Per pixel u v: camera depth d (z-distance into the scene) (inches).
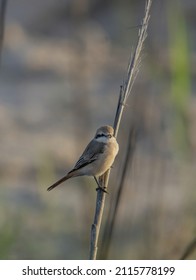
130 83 319.9
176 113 404.5
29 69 1050.7
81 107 621.3
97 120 882.8
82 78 609.9
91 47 1009.5
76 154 689.6
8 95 976.9
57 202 658.2
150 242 430.0
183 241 473.7
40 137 836.0
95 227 320.8
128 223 509.0
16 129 862.5
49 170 655.1
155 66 448.8
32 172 741.3
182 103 399.5
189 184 507.2
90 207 463.5
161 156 487.2
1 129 858.8
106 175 346.0
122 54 1036.5
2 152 789.2
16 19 1256.2
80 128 636.1
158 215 436.5
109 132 394.3
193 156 548.1
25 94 976.9
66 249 577.0
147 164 600.4
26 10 1275.8
